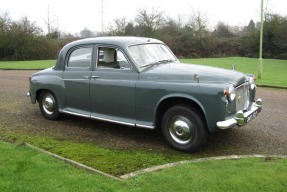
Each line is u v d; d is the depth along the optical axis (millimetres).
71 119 6918
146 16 42656
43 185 3717
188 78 4949
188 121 4895
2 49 36156
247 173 4000
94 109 5953
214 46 42656
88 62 5961
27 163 4340
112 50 5633
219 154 4977
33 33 37219
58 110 6586
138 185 3766
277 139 5656
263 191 3564
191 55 42156
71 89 6207
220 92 4590
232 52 42562
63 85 6332
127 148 5223
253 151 5090
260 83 13234
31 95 7016
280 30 38250
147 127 5266
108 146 5312
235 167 4230
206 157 4820
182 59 36000
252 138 5703
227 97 4660
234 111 4895
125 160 4707
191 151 4957
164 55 6012
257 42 40062
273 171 4066
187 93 4793
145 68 5430
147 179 3910
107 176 4023
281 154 4941
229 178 3871
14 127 6359
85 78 5938
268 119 7004
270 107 8320
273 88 12234
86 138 5723
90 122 6707
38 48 37062
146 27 42500
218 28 45688
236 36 44688
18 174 3998
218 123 4594
